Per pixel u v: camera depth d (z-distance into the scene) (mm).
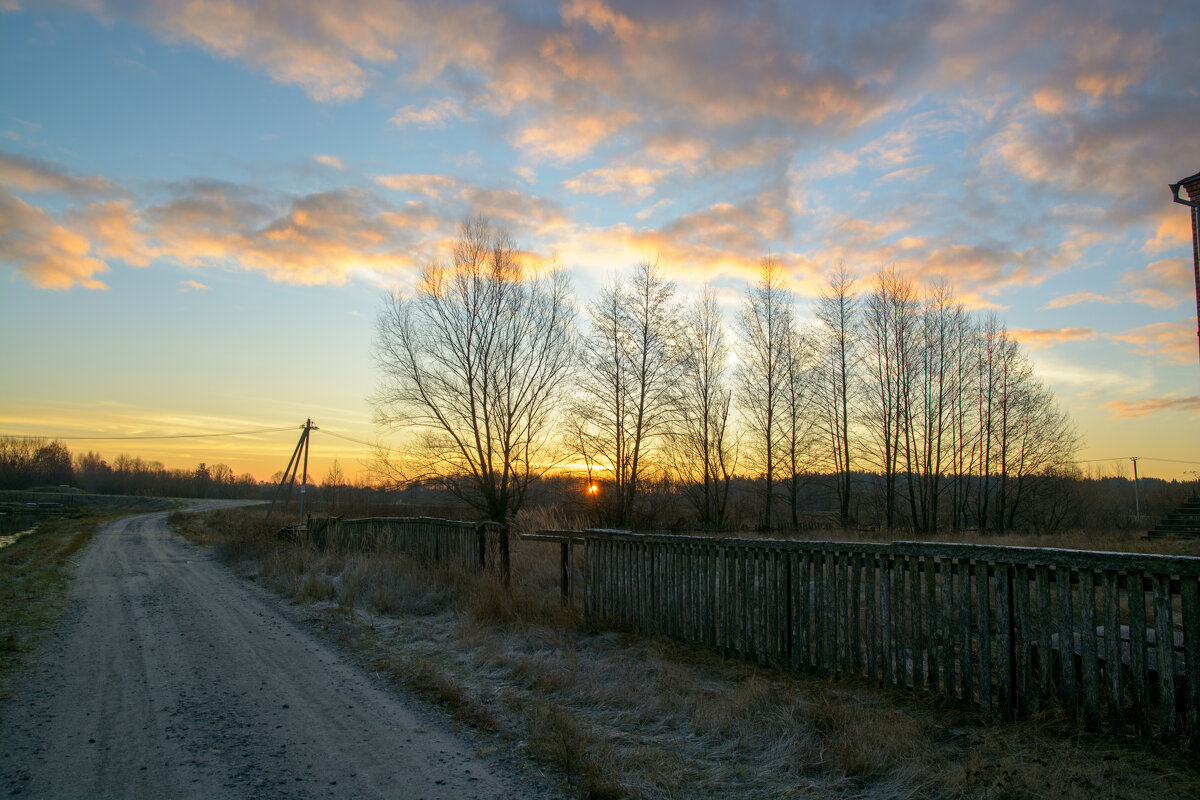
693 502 38062
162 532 38688
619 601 8727
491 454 27734
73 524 45656
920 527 40500
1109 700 4301
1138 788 3660
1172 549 19484
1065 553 4531
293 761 4664
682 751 4680
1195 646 3986
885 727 4570
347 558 16359
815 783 4082
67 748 4906
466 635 8305
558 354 28594
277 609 11414
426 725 5418
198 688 6555
